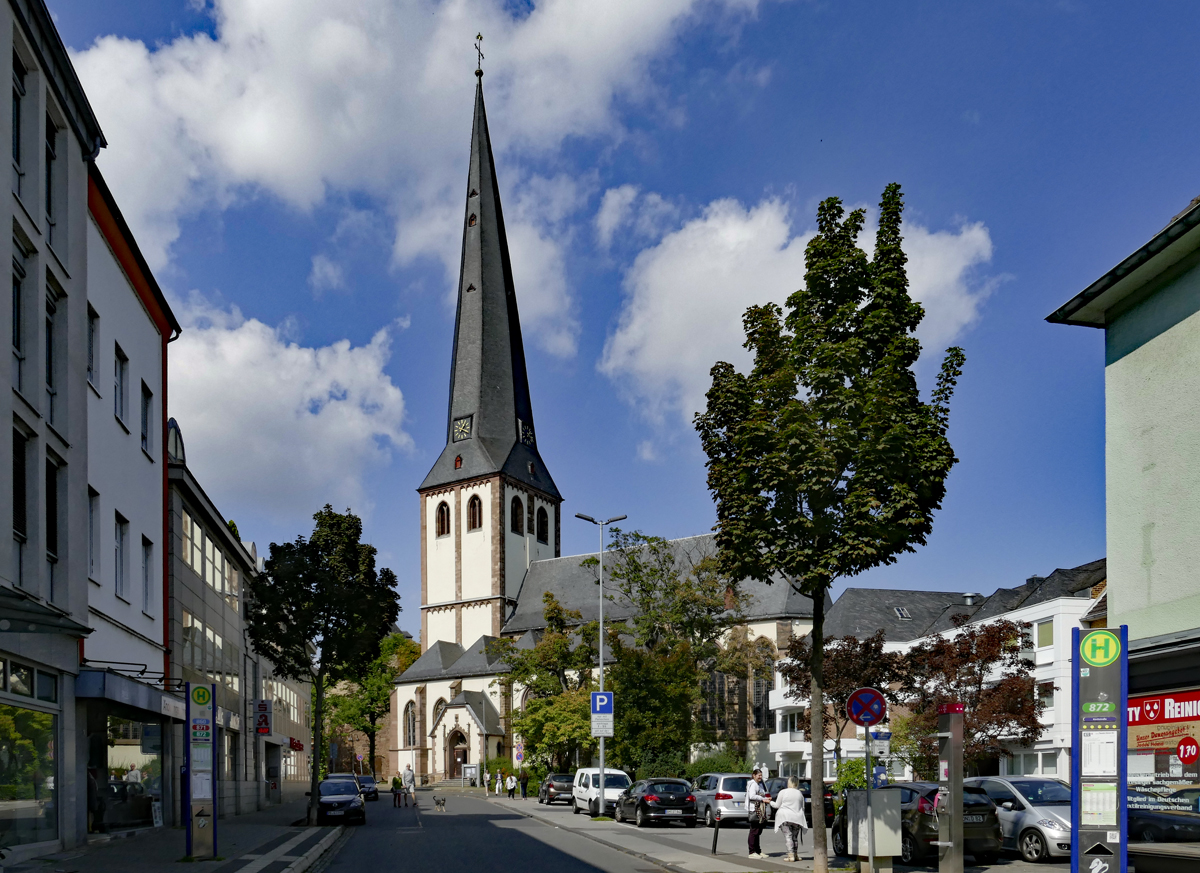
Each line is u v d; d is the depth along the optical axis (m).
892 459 17.31
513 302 103.00
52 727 20.45
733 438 18.39
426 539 99.62
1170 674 14.75
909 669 36.53
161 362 31.78
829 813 30.98
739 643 66.50
